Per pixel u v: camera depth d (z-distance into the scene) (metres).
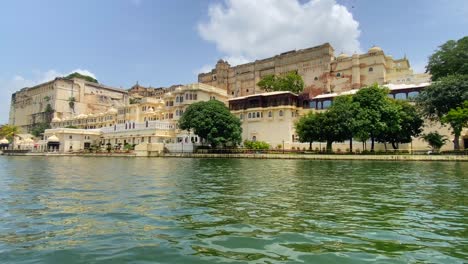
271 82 80.50
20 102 147.38
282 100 60.50
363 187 14.79
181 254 5.85
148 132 70.25
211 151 55.84
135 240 6.70
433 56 54.16
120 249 6.13
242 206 10.25
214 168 28.08
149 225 7.91
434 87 41.84
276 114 60.41
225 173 22.75
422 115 43.91
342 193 12.98
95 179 18.92
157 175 21.45
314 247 6.23
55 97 122.56
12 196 12.41
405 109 45.47
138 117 86.12
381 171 23.67
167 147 63.22
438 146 42.84
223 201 11.16
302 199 11.53
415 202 10.96
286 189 14.17
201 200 11.38
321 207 10.07
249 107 64.31
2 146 105.00
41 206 10.34
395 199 11.55
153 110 85.62
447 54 51.91
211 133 53.78
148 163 37.97
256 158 47.84
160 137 69.38
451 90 40.19
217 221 8.30
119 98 139.12
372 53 75.25
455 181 16.98
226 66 106.44
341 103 44.84
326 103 60.06
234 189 14.23
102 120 99.12
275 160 42.84
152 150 63.59
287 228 7.61
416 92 51.50
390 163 33.72
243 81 100.19
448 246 6.30
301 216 8.84
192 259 5.61
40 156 72.06
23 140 103.00
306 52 86.62
